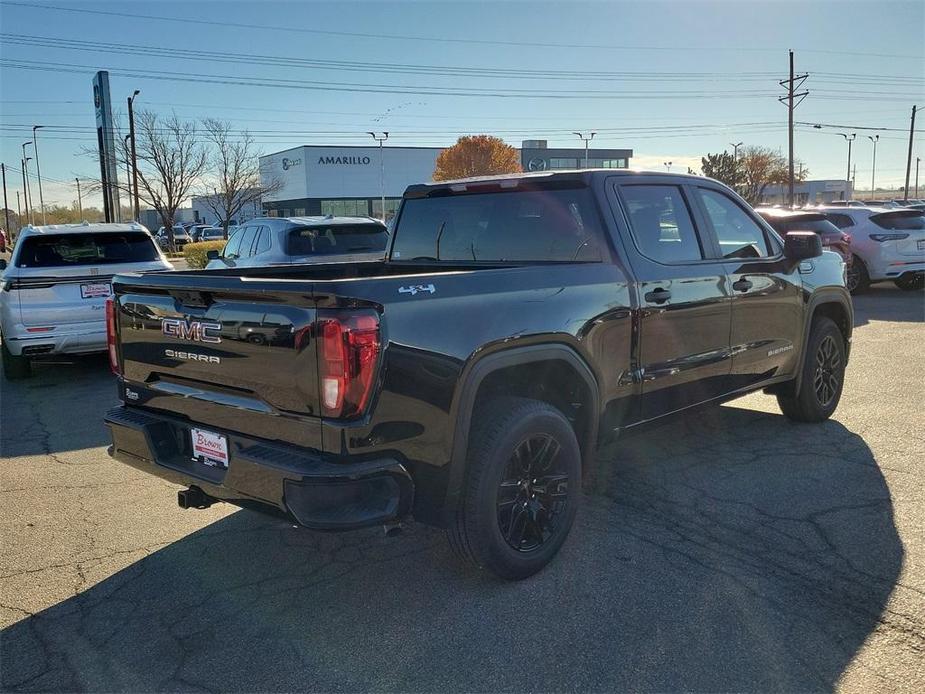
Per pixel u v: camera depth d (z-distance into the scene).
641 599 3.32
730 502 4.37
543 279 3.58
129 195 48.53
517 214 4.45
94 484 4.98
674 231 4.48
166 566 3.77
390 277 3.02
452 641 3.05
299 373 2.91
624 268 4.01
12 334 7.90
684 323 4.36
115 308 3.82
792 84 41.09
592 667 2.85
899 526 3.97
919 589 3.33
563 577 3.54
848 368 7.84
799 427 5.81
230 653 3.01
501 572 3.43
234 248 11.59
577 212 4.14
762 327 5.02
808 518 4.11
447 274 3.24
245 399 3.19
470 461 3.31
